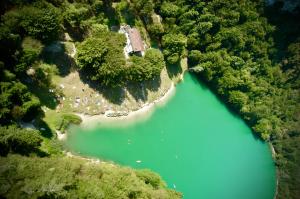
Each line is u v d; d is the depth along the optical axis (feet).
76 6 328.29
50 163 272.72
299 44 479.82
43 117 312.50
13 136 265.75
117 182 293.02
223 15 435.94
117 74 335.67
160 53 380.37
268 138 472.44
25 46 294.46
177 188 377.50
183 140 400.47
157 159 371.97
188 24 410.52
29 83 310.04
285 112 476.95
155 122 384.88
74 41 340.80
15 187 246.68
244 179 435.94
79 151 325.42
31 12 293.02
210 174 408.46
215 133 430.20
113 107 355.36
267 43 474.49
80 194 266.36
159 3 395.55
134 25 380.17
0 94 277.64
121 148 350.43
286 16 483.51
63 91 329.11
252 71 463.83
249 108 455.22
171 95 409.28
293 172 457.27
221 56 440.45
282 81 483.10
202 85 439.22
